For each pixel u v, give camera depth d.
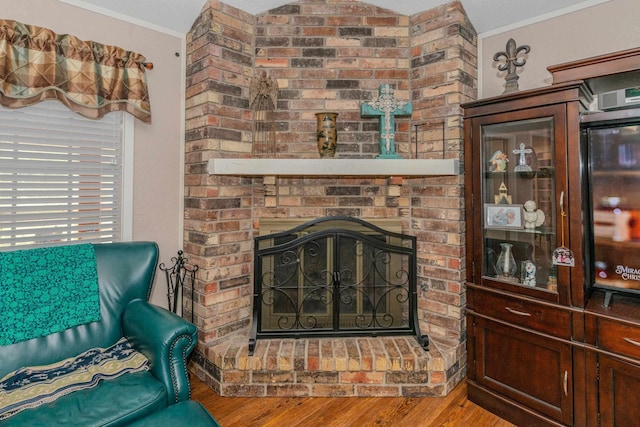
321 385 2.03
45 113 1.96
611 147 1.65
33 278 1.61
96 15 2.08
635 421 1.43
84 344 1.67
